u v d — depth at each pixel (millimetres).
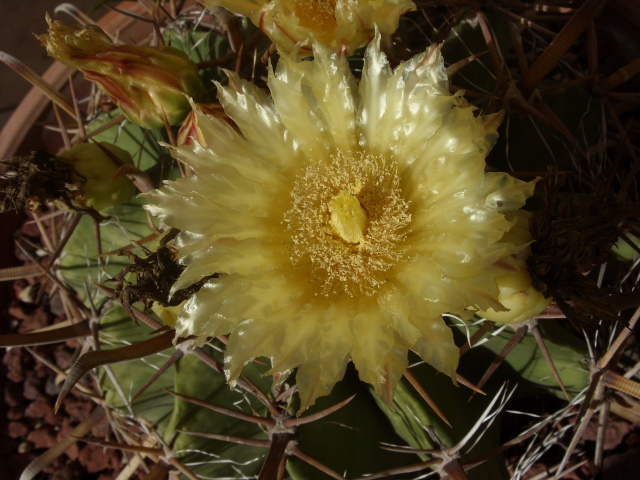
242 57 117
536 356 115
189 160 94
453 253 88
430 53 95
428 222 99
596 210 91
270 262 98
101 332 129
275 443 97
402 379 104
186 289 94
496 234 85
